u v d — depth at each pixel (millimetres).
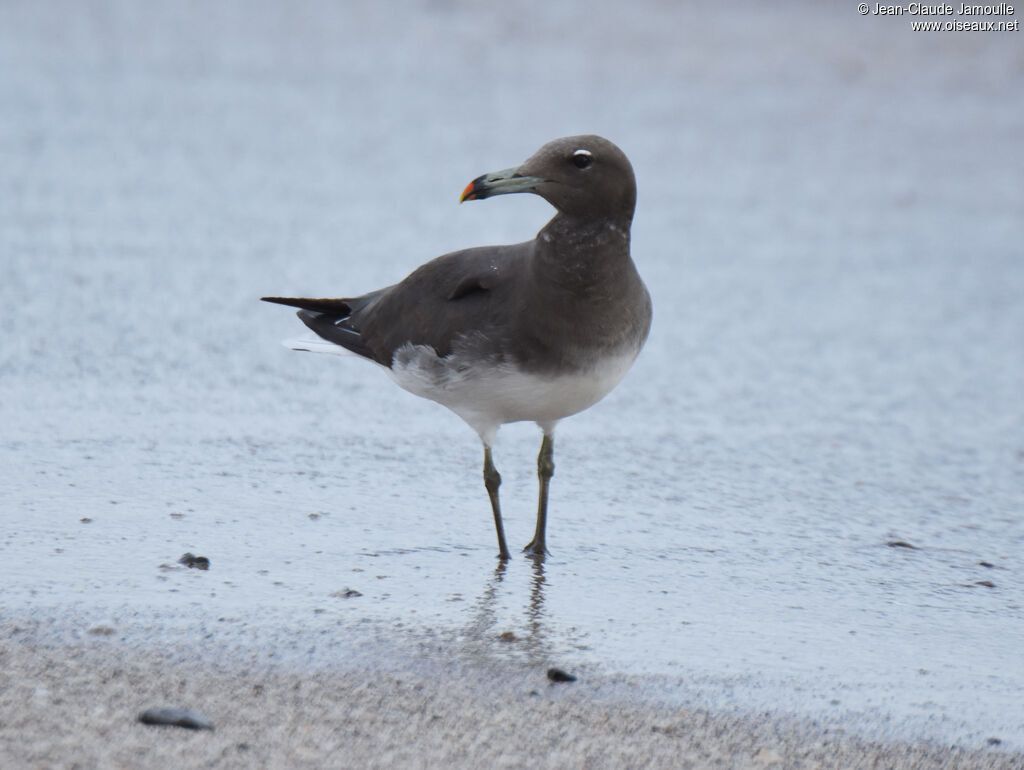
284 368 15250
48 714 7637
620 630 9375
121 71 31766
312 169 24938
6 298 16969
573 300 9852
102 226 20688
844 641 9367
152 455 12344
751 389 15625
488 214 22688
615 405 14844
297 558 10320
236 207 22266
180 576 9789
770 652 9125
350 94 30688
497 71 32969
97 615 9031
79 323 16234
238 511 11188
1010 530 11836
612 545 11039
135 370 14781
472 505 11773
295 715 7852
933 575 10672
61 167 23938
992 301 19656
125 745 7340
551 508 11820
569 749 7688
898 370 16578
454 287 10383
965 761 7852
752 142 28078
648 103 30547
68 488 11406
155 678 8188
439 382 10469
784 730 8086
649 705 8297
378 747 7543
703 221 23047
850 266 21078
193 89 30547
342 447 12961
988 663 9109
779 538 11359
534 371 10031
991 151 28250
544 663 8781
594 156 9719
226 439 12938
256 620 9133
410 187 24047
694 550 11016
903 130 29391
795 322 18297
